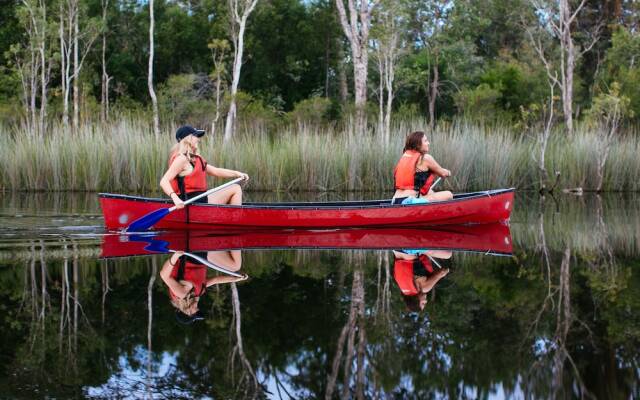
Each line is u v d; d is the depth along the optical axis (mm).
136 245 5727
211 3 30094
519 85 26484
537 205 10484
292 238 6367
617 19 29406
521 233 6875
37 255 5113
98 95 29266
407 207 7129
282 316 3256
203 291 3842
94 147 12508
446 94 28375
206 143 13172
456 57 28156
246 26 29844
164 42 30578
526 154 13750
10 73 26609
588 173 13664
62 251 5332
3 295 3721
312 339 2875
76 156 12570
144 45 30578
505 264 4914
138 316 3256
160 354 2652
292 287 3961
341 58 31516
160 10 31094
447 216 7309
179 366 2510
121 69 29516
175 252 5355
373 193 12523
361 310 3391
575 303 3617
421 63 27891
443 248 5727
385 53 18094
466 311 3402
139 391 2248
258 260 4980
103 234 6418
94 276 4281
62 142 12789
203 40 30609
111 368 2484
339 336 2916
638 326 3135
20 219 7410
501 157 13055
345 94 30109
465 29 29859
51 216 7703
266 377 2385
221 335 2918
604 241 6273
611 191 13711
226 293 3787
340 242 6070
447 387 2287
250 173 12867
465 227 7359
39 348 2734
